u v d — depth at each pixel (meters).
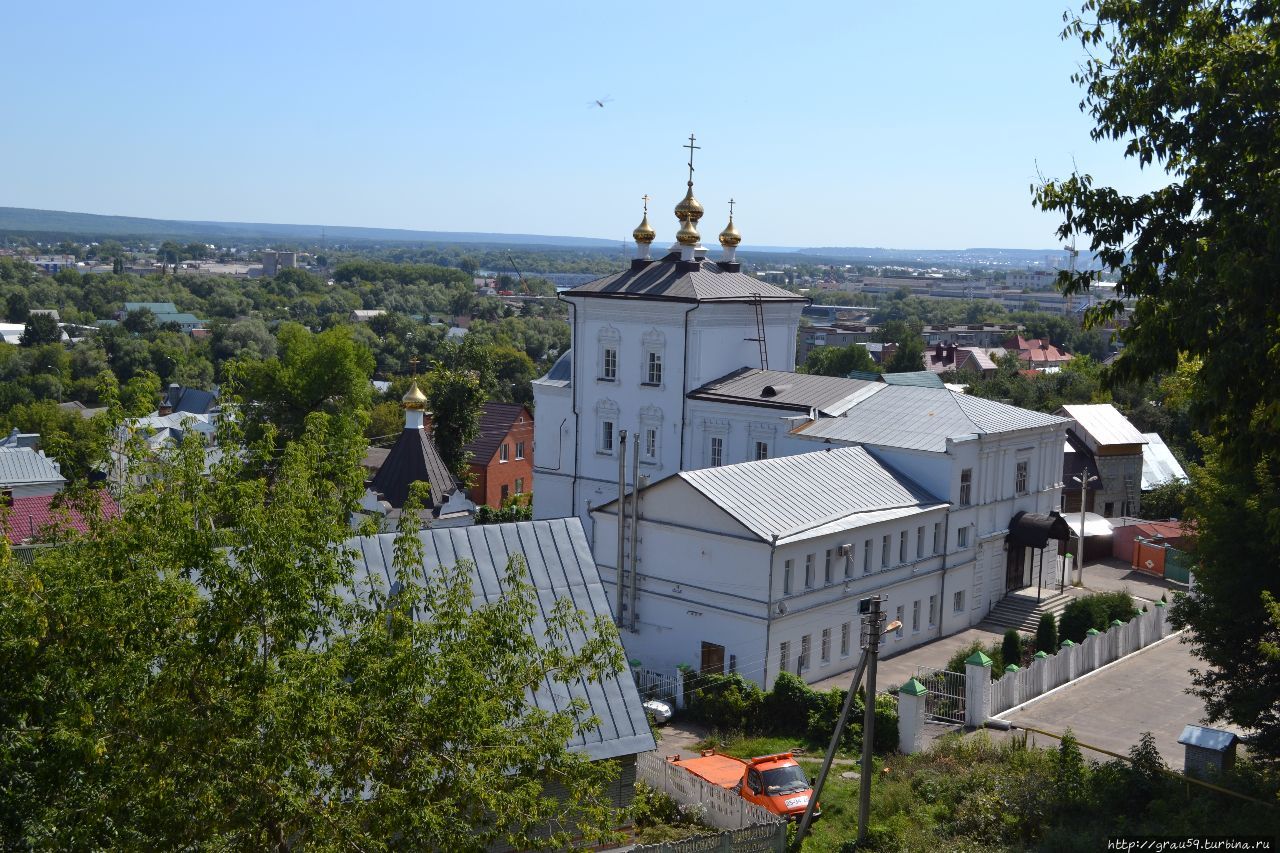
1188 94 24.42
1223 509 32.44
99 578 17.86
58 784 16.77
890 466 55.56
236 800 16.92
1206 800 27.39
